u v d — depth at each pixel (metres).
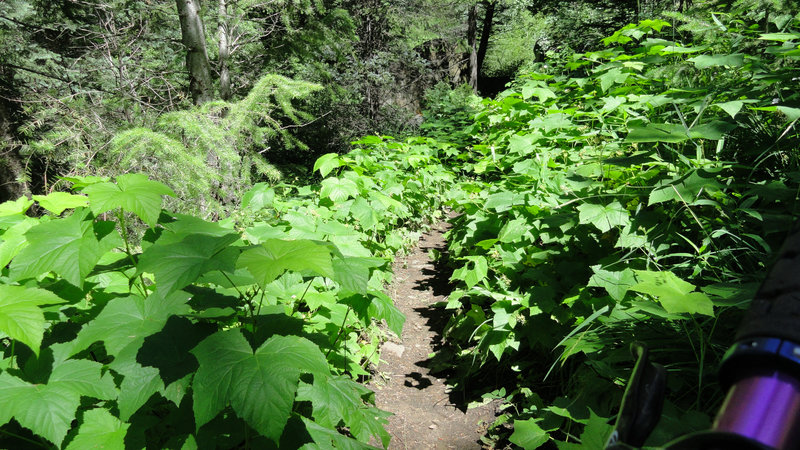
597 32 12.43
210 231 2.04
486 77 29.44
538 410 2.76
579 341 2.29
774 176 2.76
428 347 4.07
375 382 3.53
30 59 8.15
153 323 1.74
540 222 3.28
